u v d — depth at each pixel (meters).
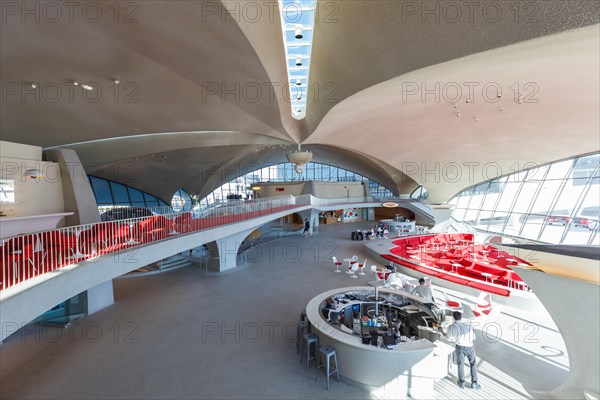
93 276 6.14
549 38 4.32
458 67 5.93
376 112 12.25
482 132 16.45
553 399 5.66
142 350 7.92
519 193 23.23
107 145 15.85
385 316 8.52
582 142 16.45
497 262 15.20
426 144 19.58
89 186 10.91
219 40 5.61
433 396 6.20
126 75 9.27
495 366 7.07
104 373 6.92
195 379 6.70
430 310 8.52
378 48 6.26
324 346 6.86
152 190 30.91
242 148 26.95
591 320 4.73
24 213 8.84
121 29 6.28
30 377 6.79
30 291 4.53
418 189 38.78
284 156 39.38
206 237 10.81
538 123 14.27
